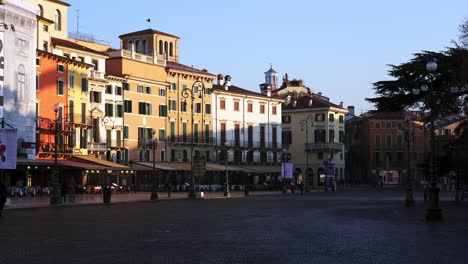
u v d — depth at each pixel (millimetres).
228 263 15016
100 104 79688
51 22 73688
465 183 67188
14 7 60250
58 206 44031
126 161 83500
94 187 70812
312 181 119875
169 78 92375
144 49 102188
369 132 134500
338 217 33031
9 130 40938
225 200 59406
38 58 69062
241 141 104875
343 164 123625
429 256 16203
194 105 96062
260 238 21391
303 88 134375
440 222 28812
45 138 69812
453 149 55031
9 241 20156
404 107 54312
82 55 78125
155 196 57625
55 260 15555
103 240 20578
